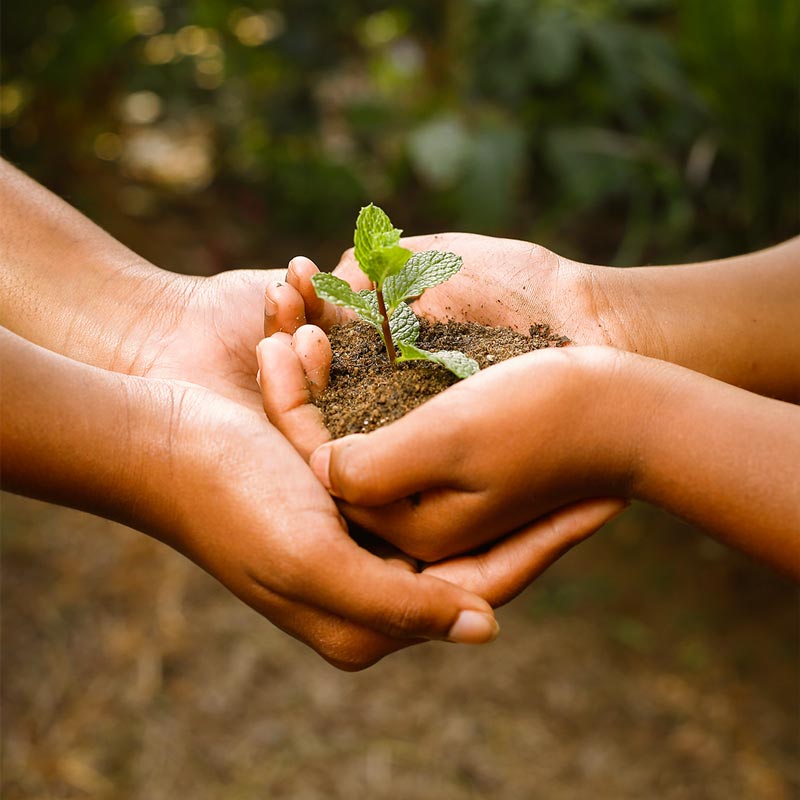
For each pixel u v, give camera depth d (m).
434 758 0.77
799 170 0.94
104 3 1.23
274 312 0.53
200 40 1.40
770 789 0.76
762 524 0.47
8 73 1.26
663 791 0.76
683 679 0.84
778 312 0.57
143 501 0.48
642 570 0.94
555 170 1.12
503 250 0.57
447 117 1.11
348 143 1.41
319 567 0.46
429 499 0.49
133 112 1.60
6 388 0.46
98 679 0.80
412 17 1.34
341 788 0.75
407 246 0.58
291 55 1.27
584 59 1.13
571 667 0.85
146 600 0.87
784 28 0.87
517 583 0.50
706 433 0.47
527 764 0.77
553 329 0.55
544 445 0.47
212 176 1.43
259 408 0.54
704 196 1.06
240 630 0.85
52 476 0.47
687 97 1.04
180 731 0.77
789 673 0.84
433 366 0.52
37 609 0.85
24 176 0.58
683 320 0.56
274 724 0.79
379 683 0.82
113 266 0.57
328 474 0.48
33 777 0.74
